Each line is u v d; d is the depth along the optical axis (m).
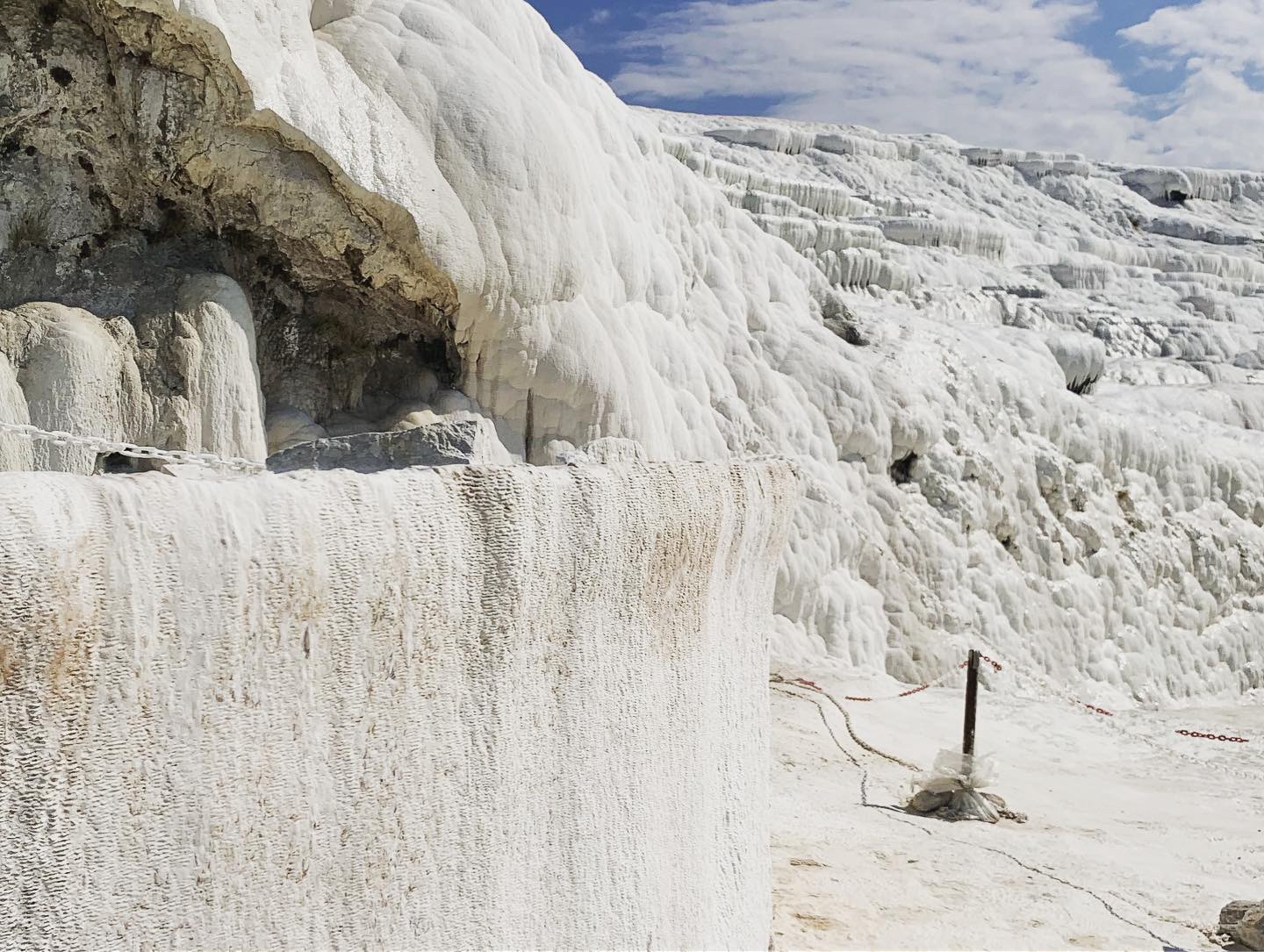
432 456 4.36
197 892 1.75
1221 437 18.06
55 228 6.77
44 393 6.11
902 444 13.98
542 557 2.56
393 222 7.29
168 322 6.72
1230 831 7.39
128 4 6.25
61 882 1.55
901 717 9.50
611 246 9.96
